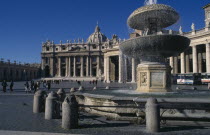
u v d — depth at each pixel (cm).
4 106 1270
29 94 2334
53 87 3875
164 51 953
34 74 11438
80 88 1417
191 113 662
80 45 11412
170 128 647
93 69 11169
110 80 7212
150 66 991
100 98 848
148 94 899
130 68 6284
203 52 5484
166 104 665
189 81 4059
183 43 955
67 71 11494
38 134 596
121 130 636
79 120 781
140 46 945
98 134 595
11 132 621
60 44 11681
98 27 15838
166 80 984
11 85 2842
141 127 671
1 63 8031
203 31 4497
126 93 988
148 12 1009
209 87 2825
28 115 938
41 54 11888
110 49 6812
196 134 582
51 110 848
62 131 634
